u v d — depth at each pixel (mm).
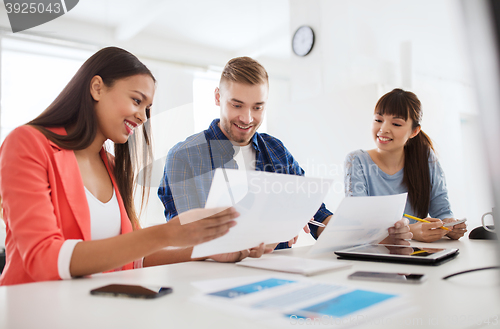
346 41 3029
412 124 1731
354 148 2527
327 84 2934
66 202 825
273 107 3238
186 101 1503
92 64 923
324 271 646
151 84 997
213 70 4254
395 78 3166
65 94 919
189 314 416
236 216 662
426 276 570
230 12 3547
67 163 852
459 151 2828
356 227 849
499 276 492
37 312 434
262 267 696
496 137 268
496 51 261
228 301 443
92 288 557
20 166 745
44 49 3359
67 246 639
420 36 3359
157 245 633
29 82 3285
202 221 633
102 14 3439
